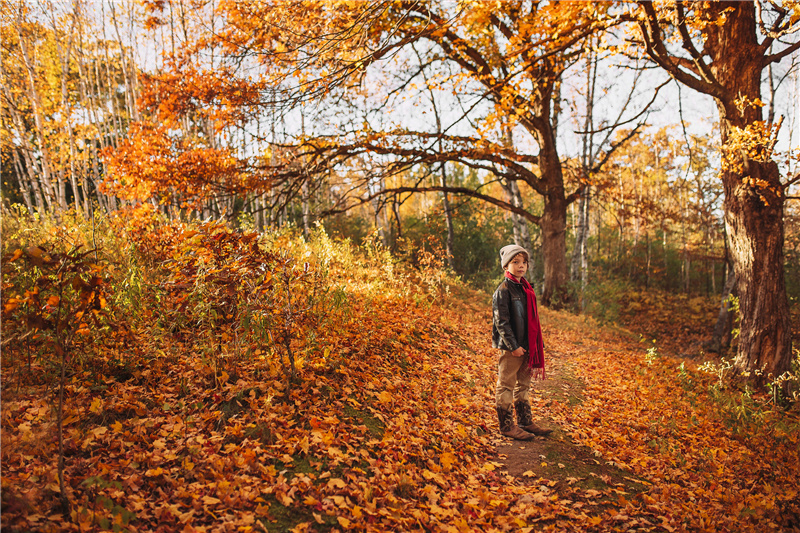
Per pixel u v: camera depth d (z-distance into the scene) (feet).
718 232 71.92
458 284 44.39
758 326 25.58
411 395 15.35
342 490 8.96
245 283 12.73
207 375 12.28
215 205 47.29
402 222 85.40
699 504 11.69
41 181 58.59
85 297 7.90
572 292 50.83
